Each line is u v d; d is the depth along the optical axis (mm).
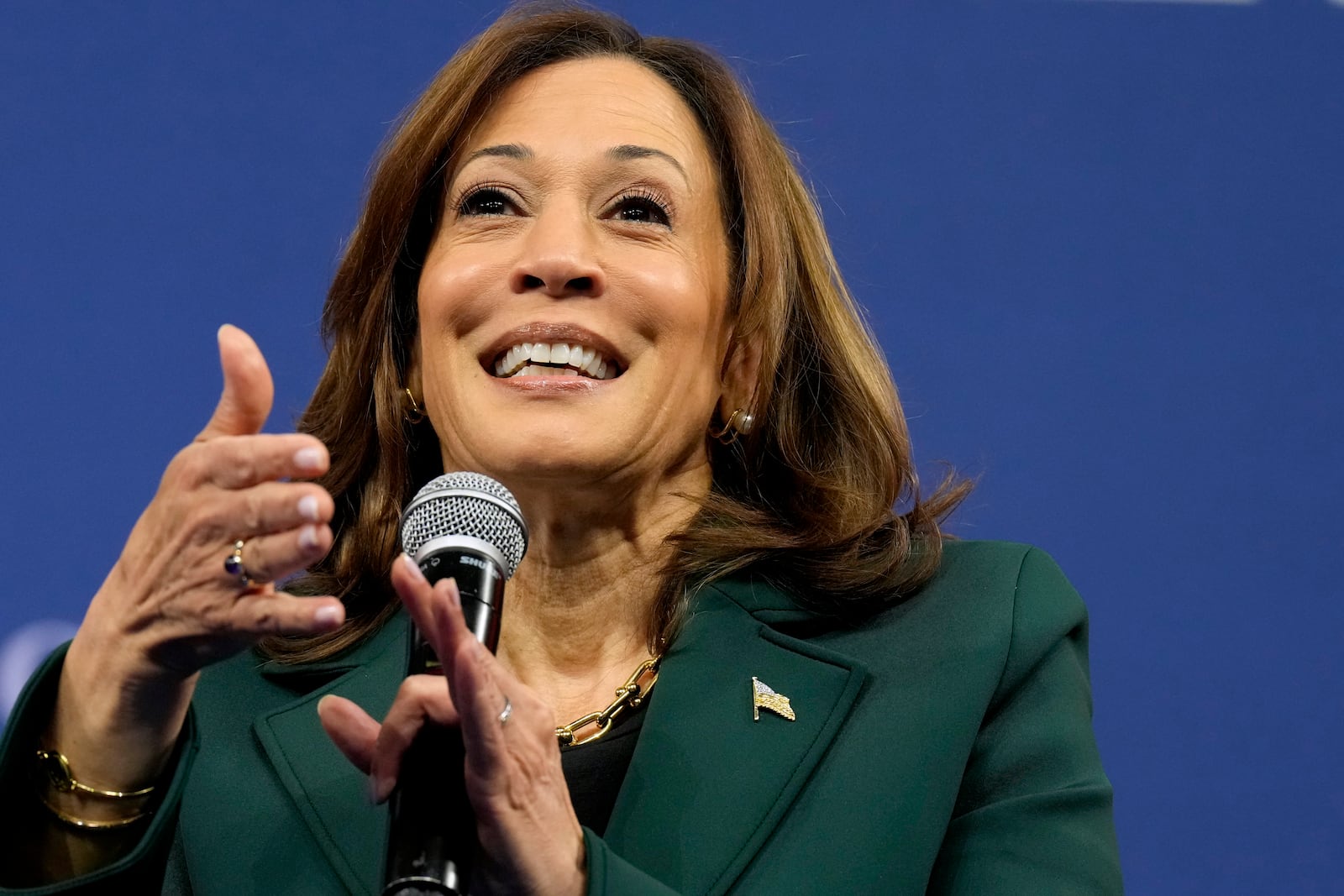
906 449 10164
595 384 8891
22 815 7203
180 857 8891
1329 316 13406
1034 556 9656
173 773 7293
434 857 6332
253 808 8555
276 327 13555
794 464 9828
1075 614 9383
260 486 6543
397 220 9688
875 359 10352
